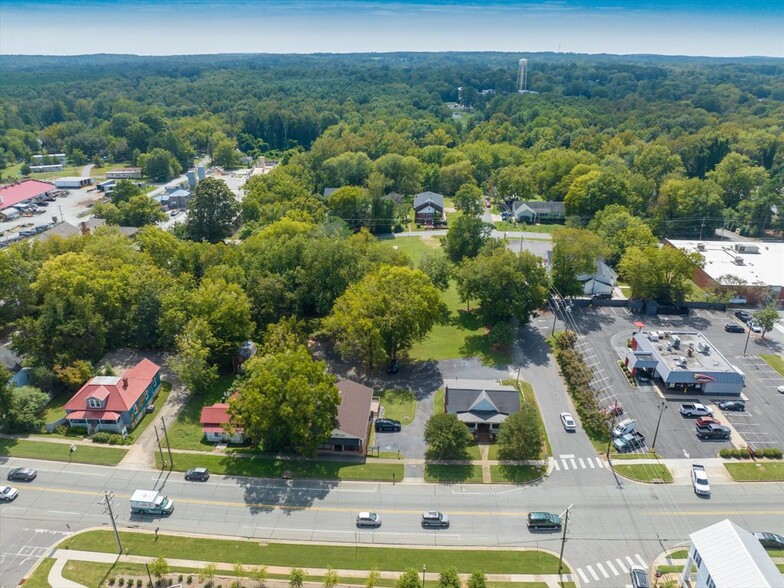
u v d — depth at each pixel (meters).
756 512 67.94
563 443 79.56
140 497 67.81
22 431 81.69
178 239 144.38
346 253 109.56
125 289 101.62
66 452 77.75
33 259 113.62
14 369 90.56
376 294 96.31
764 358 100.81
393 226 172.88
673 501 69.56
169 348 101.94
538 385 92.94
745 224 165.00
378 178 175.88
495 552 62.38
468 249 138.25
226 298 95.81
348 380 88.06
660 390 91.75
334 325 95.69
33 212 192.62
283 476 73.69
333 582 56.09
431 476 73.75
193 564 60.59
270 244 117.94
